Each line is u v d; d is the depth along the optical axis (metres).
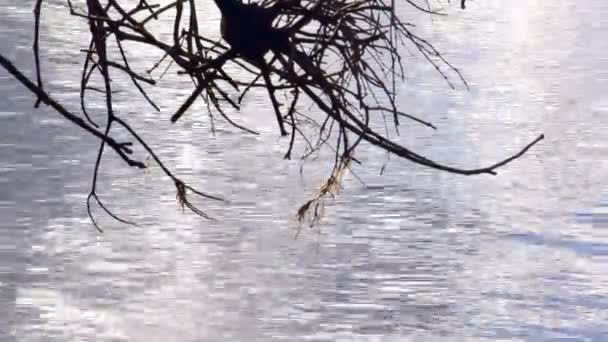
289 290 32.84
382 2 12.66
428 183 46.00
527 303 32.50
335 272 34.50
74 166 46.97
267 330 29.98
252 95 62.00
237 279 33.53
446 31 94.94
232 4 12.25
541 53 90.06
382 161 48.97
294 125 12.90
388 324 30.78
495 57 86.00
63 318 30.28
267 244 36.97
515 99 68.62
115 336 29.20
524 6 124.19
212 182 45.47
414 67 76.44
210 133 54.75
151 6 12.61
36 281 32.72
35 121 55.34
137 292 32.25
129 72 12.73
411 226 39.84
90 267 34.31
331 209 41.22
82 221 39.09
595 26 110.38
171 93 64.38
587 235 39.75
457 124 59.81
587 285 34.06
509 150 54.41
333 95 12.27
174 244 36.75
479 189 45.84
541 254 37.28
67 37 84.38
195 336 29.42
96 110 59.59
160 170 47.03
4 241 36.25
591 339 30.20
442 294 33.06
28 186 43.09
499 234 39.59
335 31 12.30
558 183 47.47
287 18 12.35
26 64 73.00
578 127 60.41
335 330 30.23
